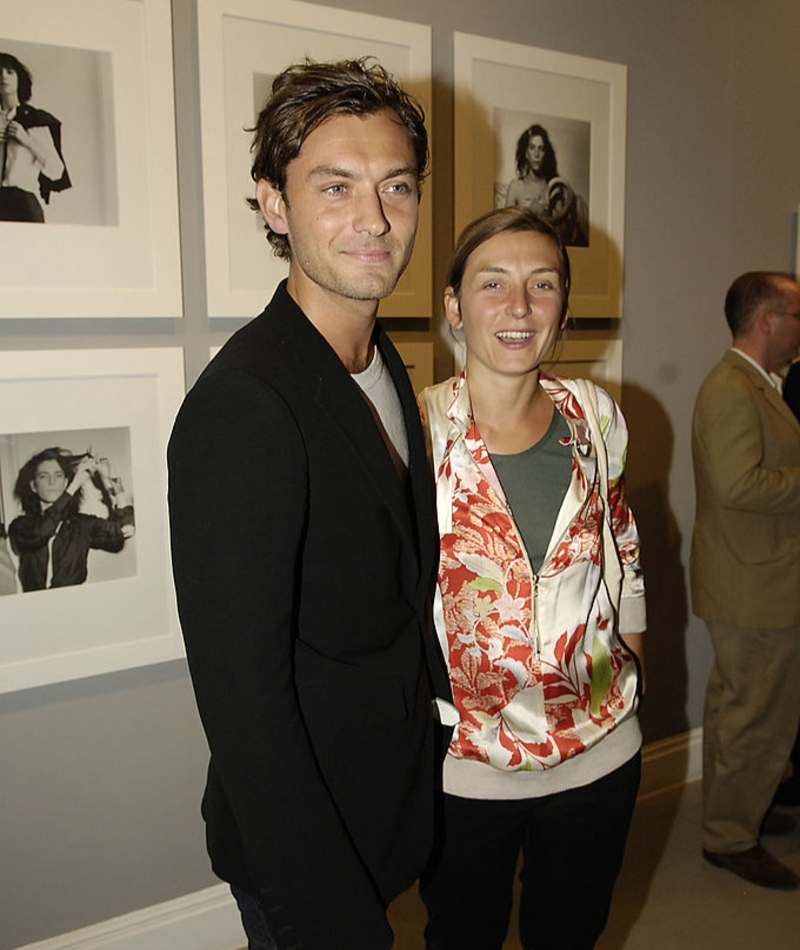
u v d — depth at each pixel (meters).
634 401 2.55
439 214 2.09
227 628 0.83
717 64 2.55
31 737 1.78
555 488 1.30
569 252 2.30
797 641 2.15
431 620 1.28
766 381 2.18
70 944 1.86
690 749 2.79
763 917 2.10
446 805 1.31
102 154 1.65
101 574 1.77
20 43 1.55
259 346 0.91
